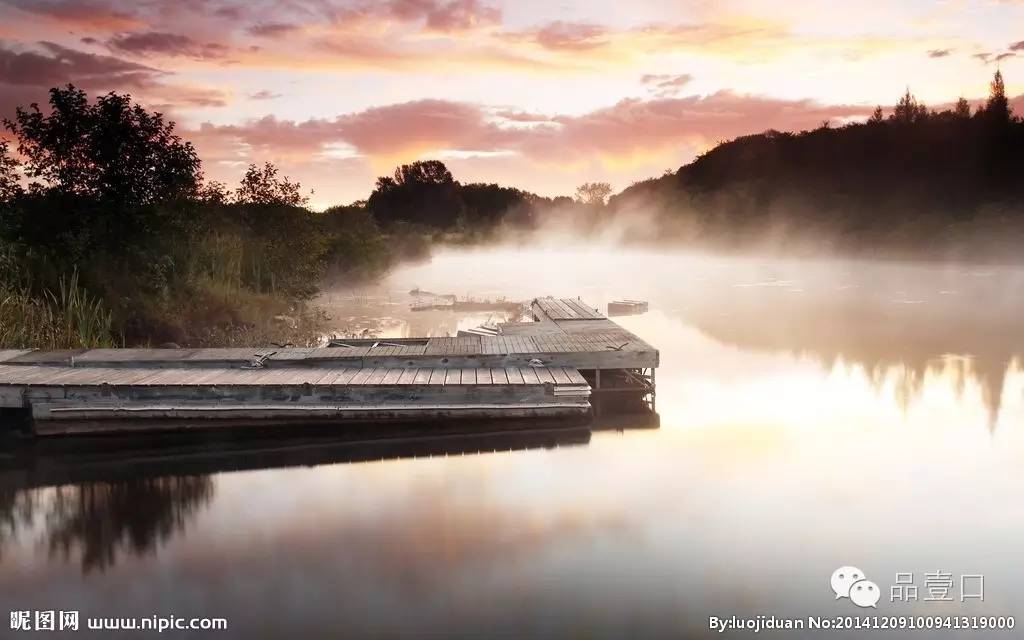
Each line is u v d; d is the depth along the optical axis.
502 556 7.03
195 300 19.03
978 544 7.26
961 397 13.44
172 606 6.18
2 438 10.85
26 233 17.67
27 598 6.34
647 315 26.27
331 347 14.80
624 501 8.41
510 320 24.31
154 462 9.88
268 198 26.08
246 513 8.13
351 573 6.70
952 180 65.81
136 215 19.05
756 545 7.25
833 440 10.84
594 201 113.75
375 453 10.25
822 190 74.25
